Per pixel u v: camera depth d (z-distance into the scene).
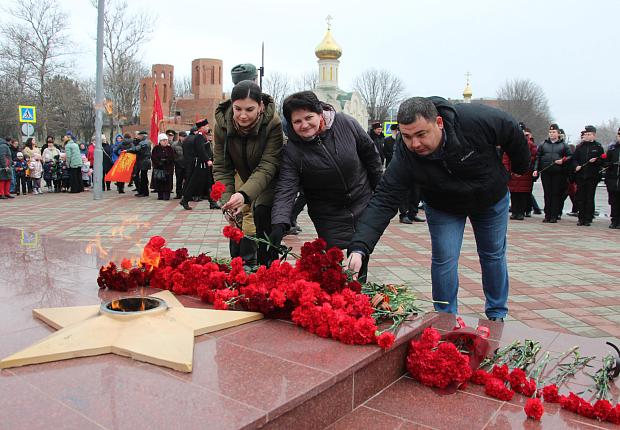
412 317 2.78
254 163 3.77
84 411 1.72
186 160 11.80
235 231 3.07
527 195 11.59
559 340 3.22
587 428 2.16
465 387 2.50
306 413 1.95
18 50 32.94
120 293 3.14
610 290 5.36
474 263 6.51
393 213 3.20
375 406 2.28
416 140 2.90
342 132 3.50
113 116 29.30
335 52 37.66
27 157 16.73
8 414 1.69
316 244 2.88
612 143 10.19
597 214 12.85
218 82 50.75
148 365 2.11
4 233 5.60
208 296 2.98
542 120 67.75
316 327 2.54
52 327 2.53
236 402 1.81
